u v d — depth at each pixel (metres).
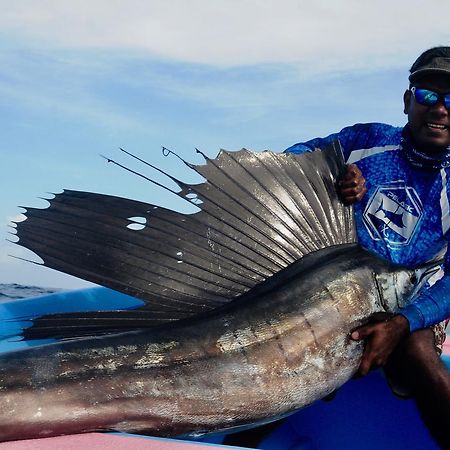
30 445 1.28
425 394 1.72
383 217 1.92
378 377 1.96
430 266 1.86
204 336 1.54
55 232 1.53
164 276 1.60
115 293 2.12
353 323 1.68
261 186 1.73
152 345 1.48
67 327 1.52
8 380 1.32
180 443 1.29
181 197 1.63
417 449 1.89
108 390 1.39
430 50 1.91
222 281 1.65
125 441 1.30
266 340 1.58
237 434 1.81
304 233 1.75
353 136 2.04
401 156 1.95
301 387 1.61
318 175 1.81
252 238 1.69
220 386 1.51
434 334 1.80
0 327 1.91
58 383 1.35
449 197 1.89
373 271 1.75
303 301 1.65
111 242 1.57
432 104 1.85
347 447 1.90
